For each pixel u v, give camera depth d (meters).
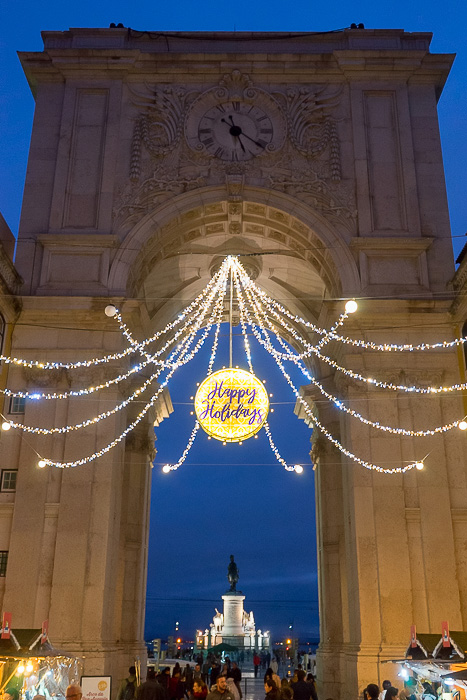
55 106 19.88
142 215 18.59
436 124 19.73
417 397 16.92
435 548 15.62
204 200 18.81
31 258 18.08
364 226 18.52
